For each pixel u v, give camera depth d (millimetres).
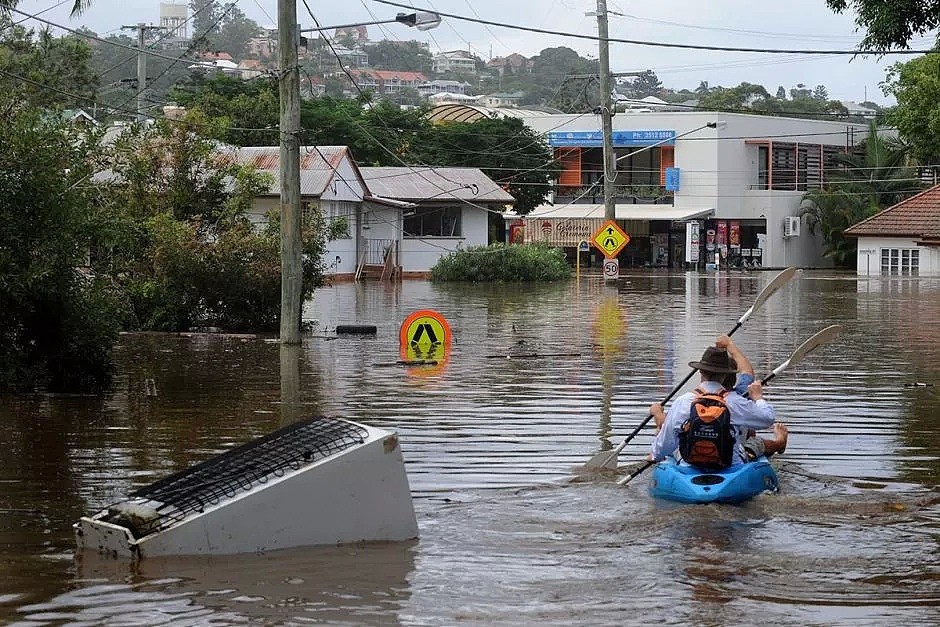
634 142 77250
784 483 10406
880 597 7355
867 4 16500
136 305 26500
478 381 17625
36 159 16000
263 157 49125
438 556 8172
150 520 8211
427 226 61812
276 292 27328
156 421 13922
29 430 13258
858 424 13695
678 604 7203
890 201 75875
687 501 9562
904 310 33344
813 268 74875
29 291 16094
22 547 8375
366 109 75375
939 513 9383
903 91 57125
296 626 6812
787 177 79000
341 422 9094
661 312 32781
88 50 50281
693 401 9953
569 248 73812
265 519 8266
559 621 6918
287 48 22844
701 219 75750
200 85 70000
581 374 18484
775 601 7266
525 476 10758
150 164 28656
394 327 27719
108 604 7152
